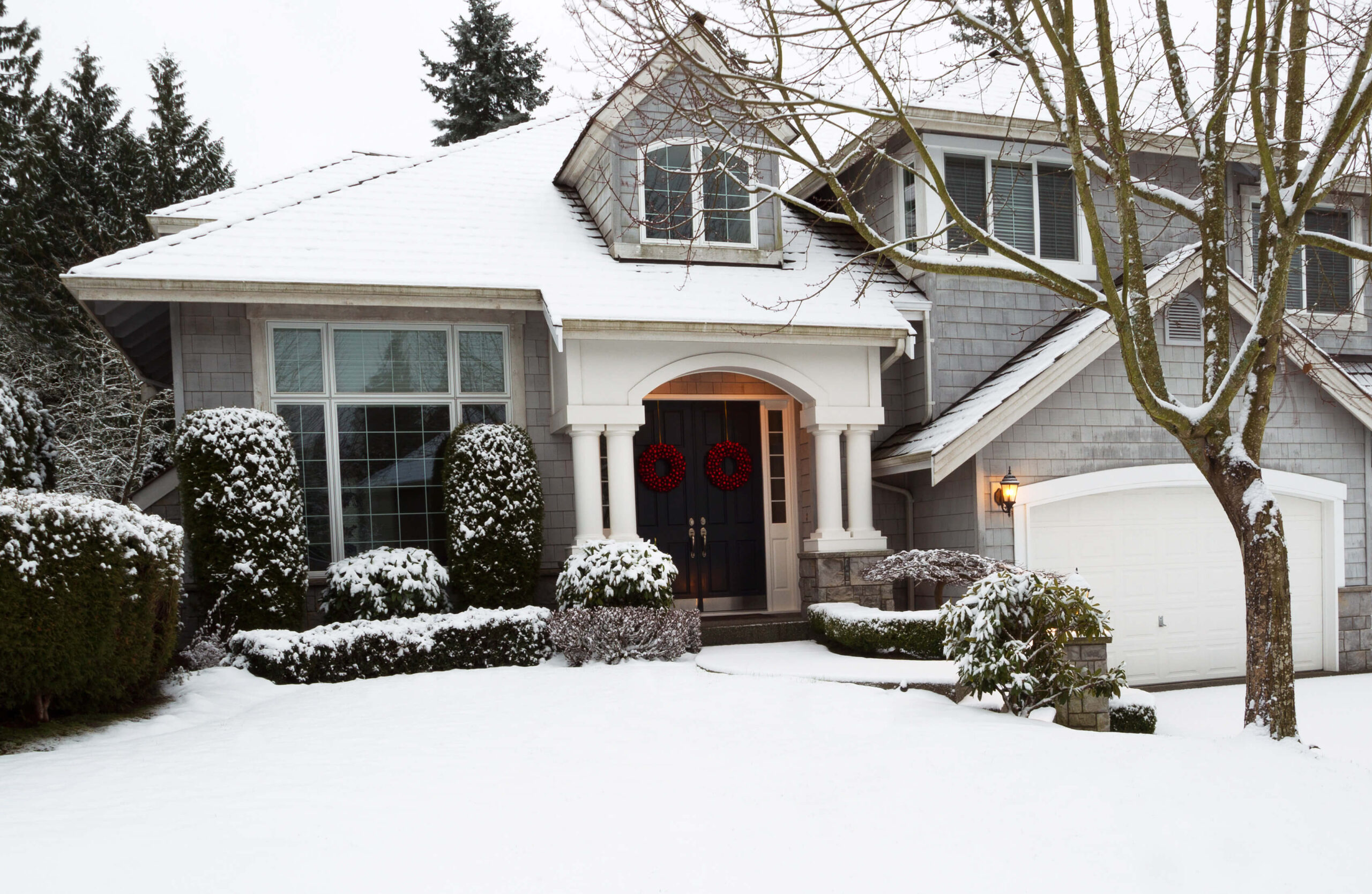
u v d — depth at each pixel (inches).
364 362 478.0
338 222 492.4
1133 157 564.1
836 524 498.3
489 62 1322.6
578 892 166.2
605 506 535.8
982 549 487.8
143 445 858.1
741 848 187.5
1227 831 195.5
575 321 446.3
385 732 296.0
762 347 489.1
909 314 531.8
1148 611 517.0
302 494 465.4
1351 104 271.4
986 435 470.0
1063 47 299.6
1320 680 528.4
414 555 446.0
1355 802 213.3
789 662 402.0
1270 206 289.3
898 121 311.3
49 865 173.2
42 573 306.7
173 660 402.3
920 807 210.7
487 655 421.4
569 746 274.1
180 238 454.6
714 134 445.1
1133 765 239.8
